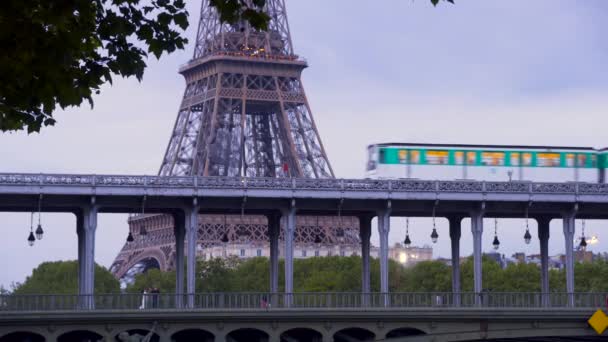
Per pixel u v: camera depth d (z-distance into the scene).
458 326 105.50
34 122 30.11
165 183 103.75
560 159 127.12
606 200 112.50
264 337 112.19
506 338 107.12
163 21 29.91
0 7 26.45
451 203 111.75
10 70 26.97
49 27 27.81
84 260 105.88
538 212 114.81
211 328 99.88
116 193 102.06
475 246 111.69
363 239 117.94
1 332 94.00
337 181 107.88
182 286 113.50
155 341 107.81
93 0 28.80
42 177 100.19
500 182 110.75
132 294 100.31
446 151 124.06
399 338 104.38
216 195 105.00
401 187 108.88
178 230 114.38
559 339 118.56
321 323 102.56
